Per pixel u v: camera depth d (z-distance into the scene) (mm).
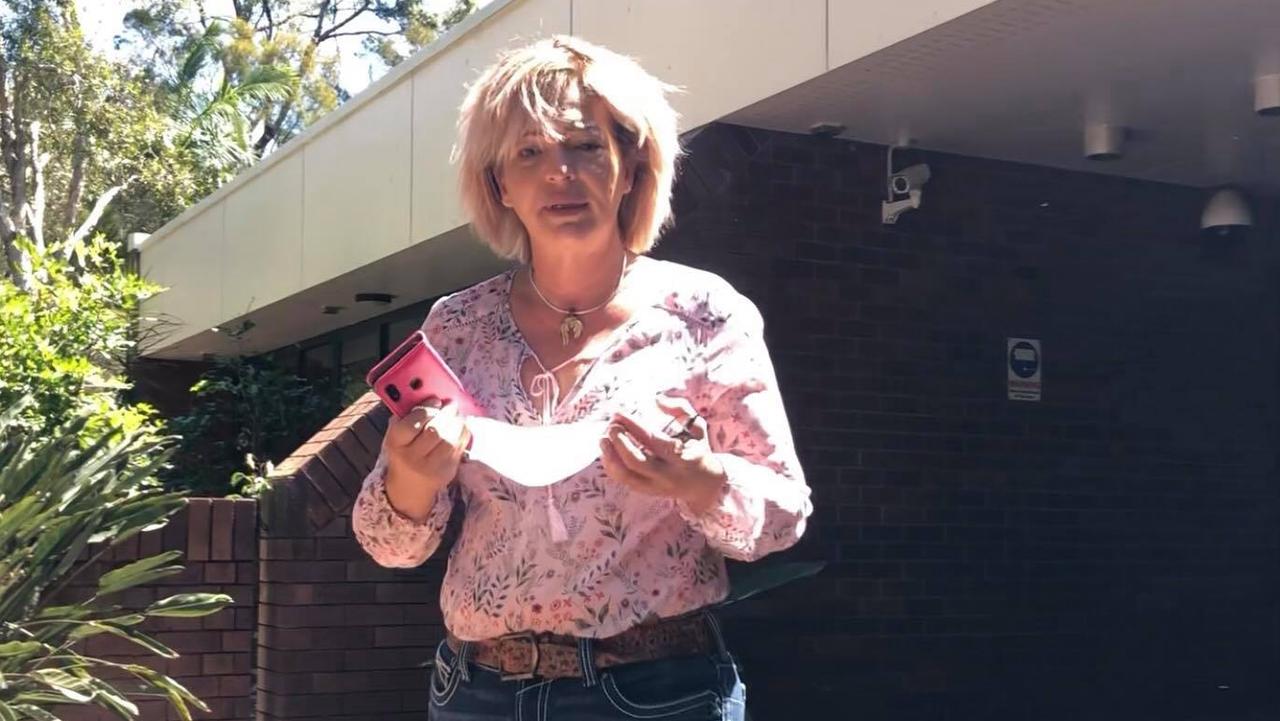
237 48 29688
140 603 6070
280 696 6055
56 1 21938
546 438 2232
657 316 2381
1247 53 5496
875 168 7004
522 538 2291
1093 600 7547
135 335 11938
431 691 2496
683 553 2316
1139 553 7719
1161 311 7828
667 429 2109
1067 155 7172
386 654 6230
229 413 10586
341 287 11156
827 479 6855
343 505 6191
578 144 2357
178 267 14953
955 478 7191
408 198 9352
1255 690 7973
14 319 7750
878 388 6988
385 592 6258
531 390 2381
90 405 7633
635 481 2080
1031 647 7344
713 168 6488
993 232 7328
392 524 2334
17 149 21844
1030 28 5188
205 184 25047
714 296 2404
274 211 12055
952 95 6098
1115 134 6621
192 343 14844
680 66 6652
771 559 6637
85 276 8586
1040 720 7293
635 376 2330
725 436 2334
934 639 7078
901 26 5348
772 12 6039
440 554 6340
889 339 7027
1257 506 8078
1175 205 7844
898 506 7023
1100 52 5504
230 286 13219
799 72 5867
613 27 7156
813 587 6809
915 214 7113
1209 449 7953
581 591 2256
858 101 6188
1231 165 7344
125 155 22734
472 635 2350
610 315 2408
